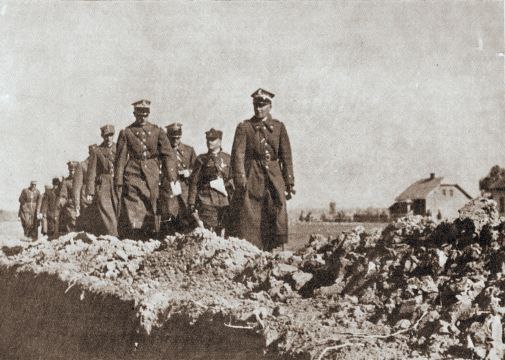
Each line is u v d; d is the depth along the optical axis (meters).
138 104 13.01
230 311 5.68
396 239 6.61
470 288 5.36
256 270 7.24
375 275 6.14
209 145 12.16
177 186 13.14
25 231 23.02
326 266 6.81
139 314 6.44
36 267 9.30
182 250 8.41
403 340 4.89
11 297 9.46
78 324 7.51
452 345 4.65
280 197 11.02
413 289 5.62
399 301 5.56
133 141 13.04
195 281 7.50
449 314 4.98
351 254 6.72
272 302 6.30
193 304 6.16
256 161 11.11
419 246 6.38
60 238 11.06
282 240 11.10
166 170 13.12
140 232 12.97
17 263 9.97
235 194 11.13
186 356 5.76
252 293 6.62
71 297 7.91
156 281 7.61
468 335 4.70
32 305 8.77
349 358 4.54
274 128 11.10
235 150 11.09
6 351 8.76
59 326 7.92
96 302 7.40
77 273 8.51
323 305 5.92
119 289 7.34
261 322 5.31
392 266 6.15
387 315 5.43
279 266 7.03
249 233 11.01
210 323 5.74
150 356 6.15
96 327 7.18
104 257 9.12
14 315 9.16
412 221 6.88
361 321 5.38
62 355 7.58
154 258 8.47
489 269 5.70
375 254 6.51
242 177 11.03
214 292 6.88
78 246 10.02
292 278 6.69
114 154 14.31
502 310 4.90
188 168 13.95
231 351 5.34
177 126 13.81
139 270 8.38
